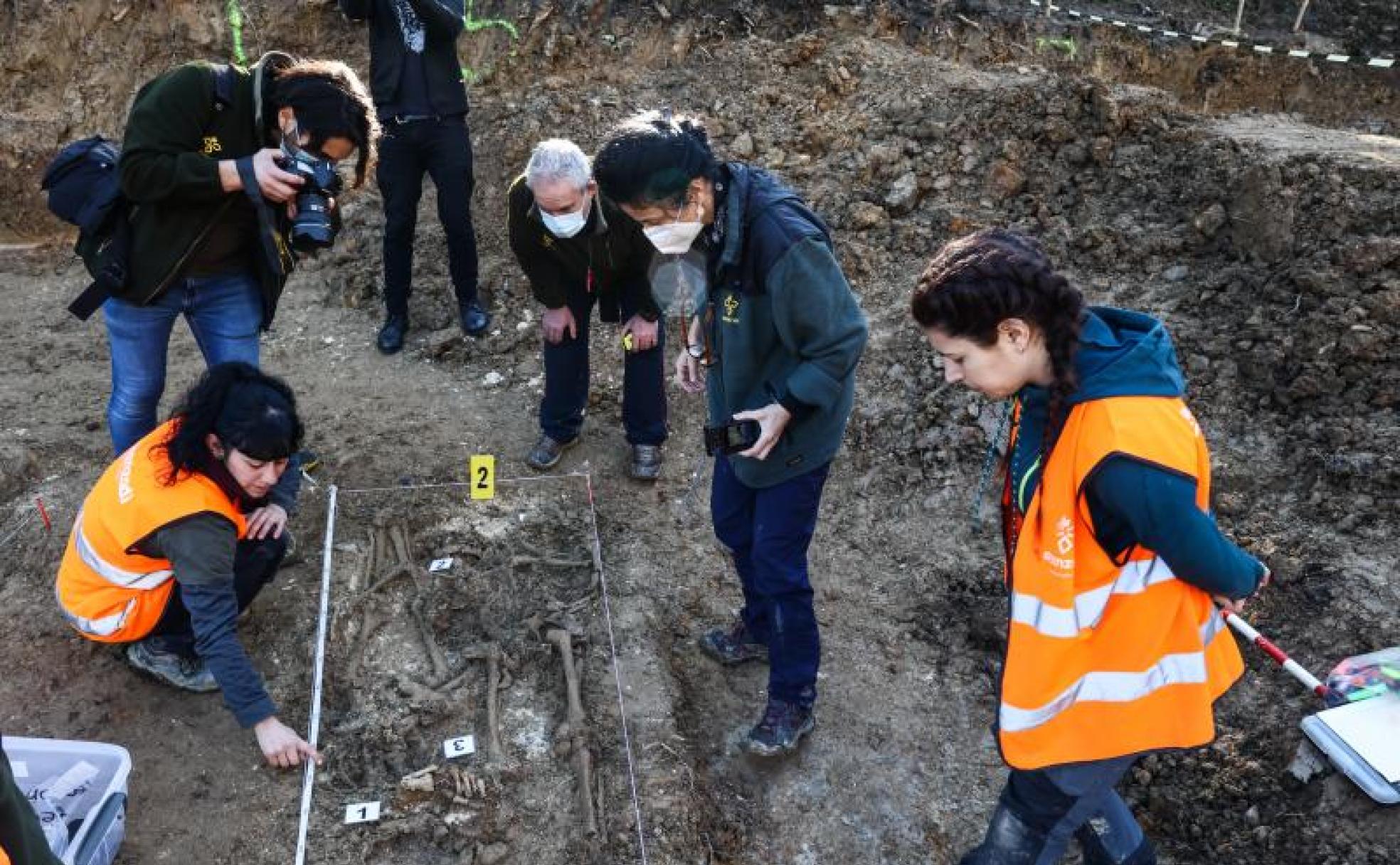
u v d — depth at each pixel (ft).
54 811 8.58
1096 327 6.56
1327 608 10.91
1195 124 16.31
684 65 19.98
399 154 15.37
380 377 16.16
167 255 10.77
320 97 10.14
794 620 10.01
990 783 10.56
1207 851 9.61
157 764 10.21
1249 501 12.31
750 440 8.74
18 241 20.52
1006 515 7.48
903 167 16.92
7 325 17.83
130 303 11.02
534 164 10.96
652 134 7.96
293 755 9.48
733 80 19.39
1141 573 6.66
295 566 12.43
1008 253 6.25
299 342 17.07
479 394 15.79
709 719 11.23
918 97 17.71
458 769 10.26
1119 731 6.95
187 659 10.80
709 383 9.97
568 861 9.61
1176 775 10.10
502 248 17.99
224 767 10.23
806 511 9.57
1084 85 16.60
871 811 10.36
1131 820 8.07
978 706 11.28
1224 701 10.49
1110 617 6.78
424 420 15.15
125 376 11.71
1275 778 9.77
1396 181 13.57
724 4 20.39
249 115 10.55
